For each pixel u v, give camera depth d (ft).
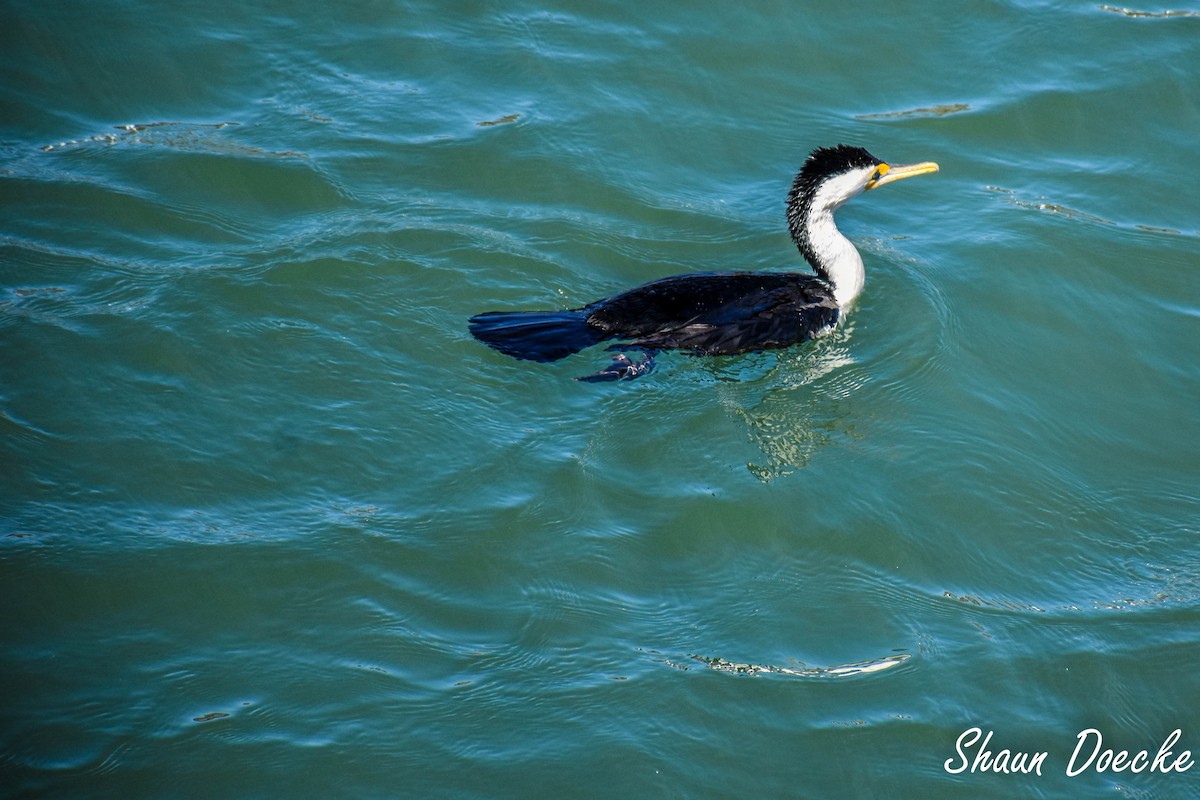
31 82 52.80
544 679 31.71
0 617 31.86
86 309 41.50
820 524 37.17
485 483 37.04
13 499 35.09
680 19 59.52
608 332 41.55
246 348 40.78
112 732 29.40
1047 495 39.04
